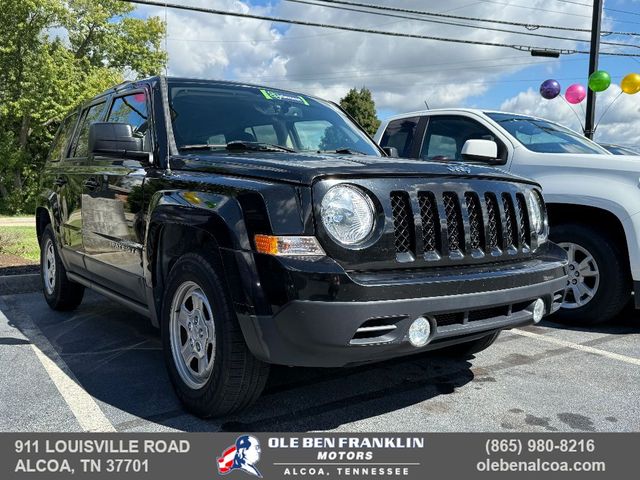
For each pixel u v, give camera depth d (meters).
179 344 3.20
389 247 2.70
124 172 3.86
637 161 4.81
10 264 7.47
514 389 3.56
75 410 3.18
